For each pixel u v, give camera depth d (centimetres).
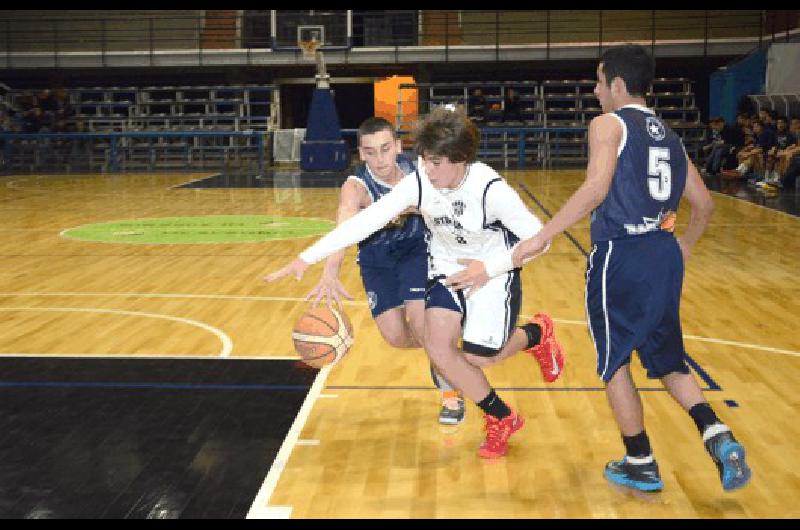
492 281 333
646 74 307
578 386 446
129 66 2281
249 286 723
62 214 1229
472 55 2223
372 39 2347
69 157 2294
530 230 316
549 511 303
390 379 457
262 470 337
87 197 1464
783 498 312
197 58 2269
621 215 301
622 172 299
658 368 308
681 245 334
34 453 352
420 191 319
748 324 583
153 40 2392
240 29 2367
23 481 325
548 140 2155
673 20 2289
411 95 2397
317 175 1881
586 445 366
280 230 1054
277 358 498
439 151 305
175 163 2281
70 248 927
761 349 518
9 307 640
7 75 2408
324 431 381
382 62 2244
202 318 605
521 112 2136
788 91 1939
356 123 2577
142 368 477
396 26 2344
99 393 432
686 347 524
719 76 2139
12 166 2186
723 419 396
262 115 2453
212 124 2402
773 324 584
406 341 398
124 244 952
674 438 371
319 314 374
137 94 2283
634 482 318
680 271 306
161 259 856
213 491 317
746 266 809
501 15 2325
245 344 531
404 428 386
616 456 353
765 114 1598
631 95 308
